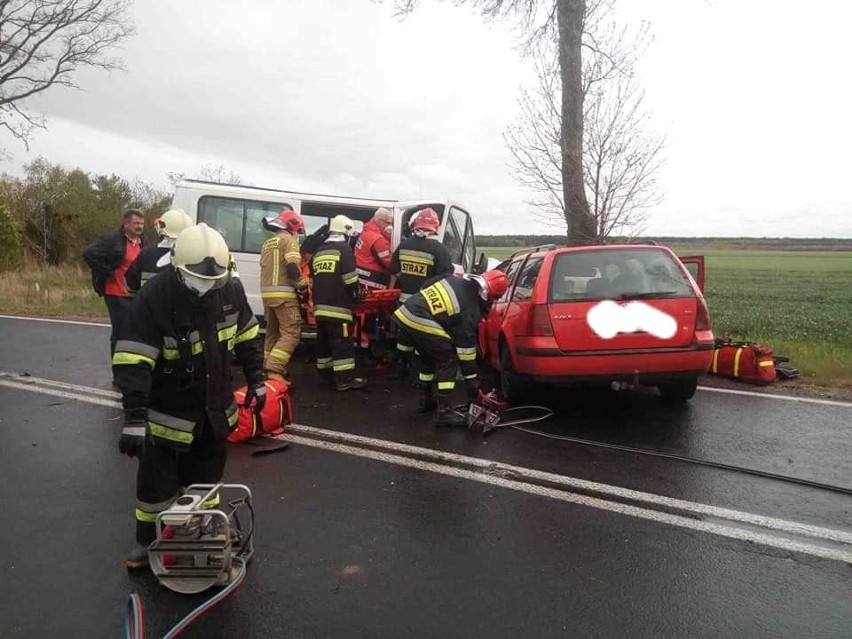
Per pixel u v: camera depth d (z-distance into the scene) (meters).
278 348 7.18
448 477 4.71
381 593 3.22
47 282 20.58
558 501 4.29
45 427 5.89
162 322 3.07
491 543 3.72
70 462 5.02
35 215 26.25
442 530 3.88
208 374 3.23
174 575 3.18
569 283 5.90
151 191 27.84
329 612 3.07
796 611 3.06
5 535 3.83
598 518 4.04
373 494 4.41
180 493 3.60
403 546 3.69
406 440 5.55
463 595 3.20
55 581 3.35
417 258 7.34
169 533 3.27
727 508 4.17
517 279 7.02
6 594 3.22
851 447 5.33
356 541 3.75
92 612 3.09
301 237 8.87
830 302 23.53
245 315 3.51
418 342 5.86
